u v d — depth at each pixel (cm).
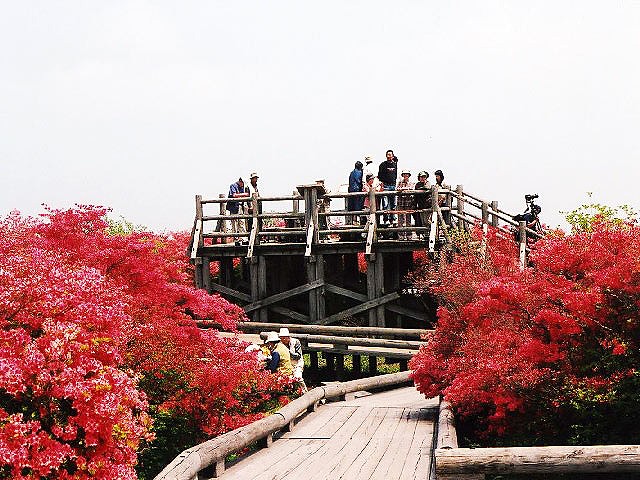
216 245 2047
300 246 1977
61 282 749
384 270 2089
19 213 1109
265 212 2178
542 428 955
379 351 1777
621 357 895
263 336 1552
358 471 855
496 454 717
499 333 1003
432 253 1809
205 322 1421
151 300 1158
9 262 774
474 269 1603
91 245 1134
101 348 727
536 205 1934
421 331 1802
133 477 693
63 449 647
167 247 2186
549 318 890
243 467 891
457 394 976
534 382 918
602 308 891
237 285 2227
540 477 862
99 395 673
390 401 1418
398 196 1973
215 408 1087
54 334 687
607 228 979
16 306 721
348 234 2125
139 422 789
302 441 1040
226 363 1147
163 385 1065
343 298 2138
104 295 782
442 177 1986
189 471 751
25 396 674
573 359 922
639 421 900
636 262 860
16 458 623
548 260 955
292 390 1393
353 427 1128
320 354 2144
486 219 1922
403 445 990
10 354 662
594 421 938
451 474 722
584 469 706
